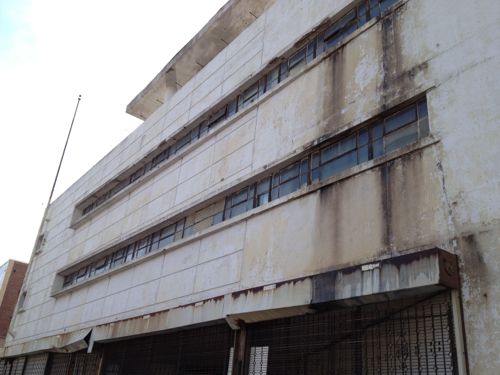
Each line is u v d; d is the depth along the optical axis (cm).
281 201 1045
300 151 1059
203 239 1296
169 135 1758
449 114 755
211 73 1661
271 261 1009
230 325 990
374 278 699
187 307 1137
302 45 1245
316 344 830
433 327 649
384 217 793
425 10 880
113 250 1869
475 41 763
